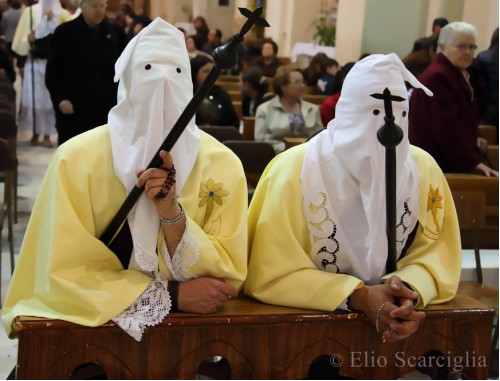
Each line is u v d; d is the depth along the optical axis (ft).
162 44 6.45
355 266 7.04
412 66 17.11
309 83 27.07
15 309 6.44
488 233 13.51
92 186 6.55
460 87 13.57
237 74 31.73
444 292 7.20
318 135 7.36
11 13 29.04
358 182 6.93
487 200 13.42
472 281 12.06
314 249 7.08
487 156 15.74
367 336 6.79
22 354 6.12
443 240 7.53
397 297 6.67
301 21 44.78
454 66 13.52
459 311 6.97
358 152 6.65
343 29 35.50
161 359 6.36
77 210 6.52
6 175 13.03
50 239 6.37
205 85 5.60
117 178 6.57
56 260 6.31
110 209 6.59
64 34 15.24
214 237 6.74
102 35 15.34
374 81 6.60
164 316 6.33
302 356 6.68
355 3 34.53
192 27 45.60
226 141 13.26
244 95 22.52
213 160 6.97
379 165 6.64
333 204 7.02
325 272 6.93
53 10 23.67
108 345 6.25
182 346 6.40
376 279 7.09
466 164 13.62
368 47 32.01
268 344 6.59
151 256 6.45
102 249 6.45
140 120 6.42
